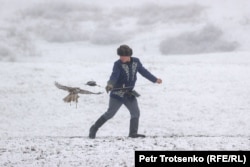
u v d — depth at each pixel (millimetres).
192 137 33219
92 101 100250
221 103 96750
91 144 30609
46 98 104000
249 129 77250
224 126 79750
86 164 25875
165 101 99562
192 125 81125
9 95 106188
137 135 33406
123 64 31422
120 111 91062
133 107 32750
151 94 105500
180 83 116625
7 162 27047
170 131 76812
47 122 86500
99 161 26359
